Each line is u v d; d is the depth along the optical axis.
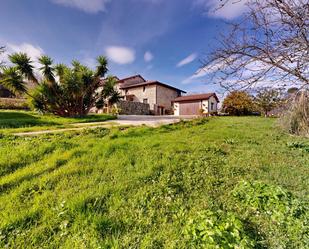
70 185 2.59
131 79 31.70
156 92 26.64
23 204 2.13
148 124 9.24
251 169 3.46
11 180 2.62
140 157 3.73
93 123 9.91
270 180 2.97
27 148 3.92
